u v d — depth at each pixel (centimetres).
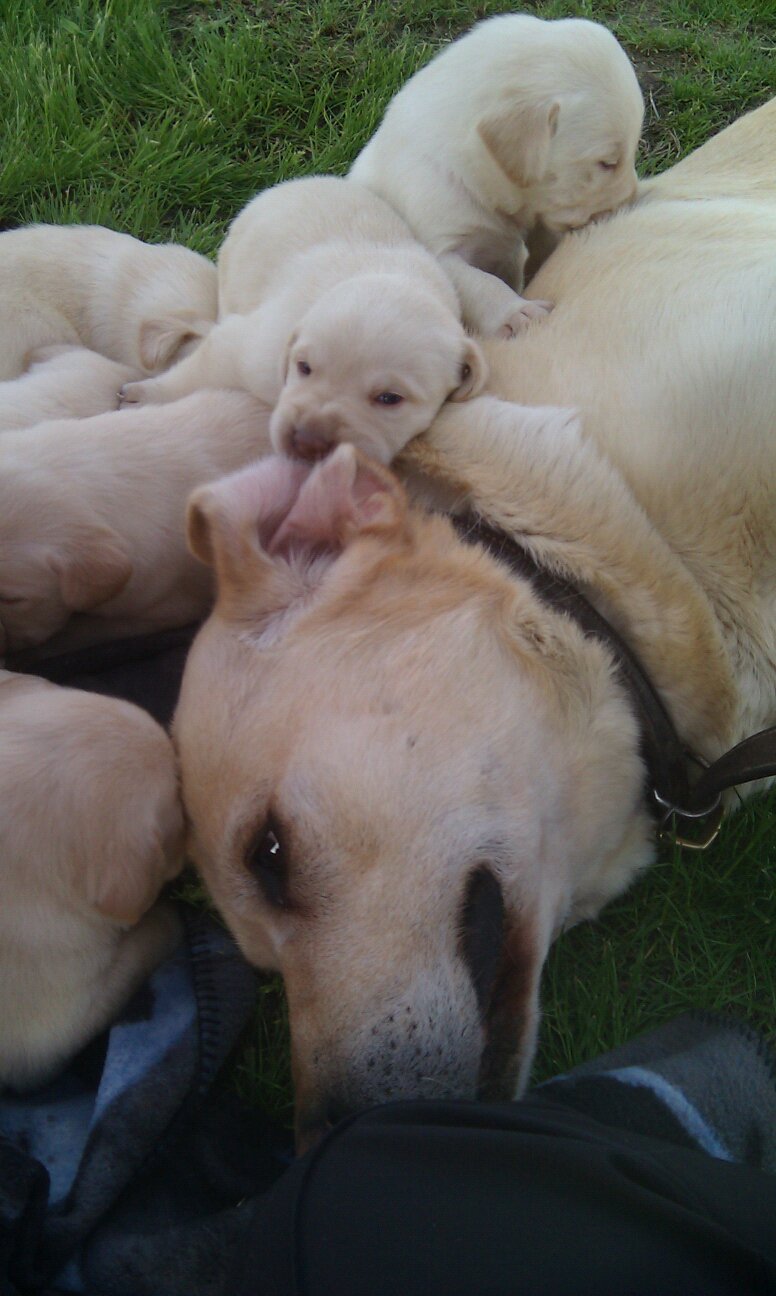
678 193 64
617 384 50
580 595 47
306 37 94
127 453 58
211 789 43
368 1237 31
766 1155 43
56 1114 45
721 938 54
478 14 98
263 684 43
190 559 58
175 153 85
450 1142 33
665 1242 29
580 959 52
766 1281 28
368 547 44
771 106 68
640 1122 41
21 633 57
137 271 73
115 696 55
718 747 49
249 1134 45
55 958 46
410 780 41
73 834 45
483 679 43
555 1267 29
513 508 48
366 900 41
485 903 42
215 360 63
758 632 49
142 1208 42
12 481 56
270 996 50
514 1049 43
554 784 44
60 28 93
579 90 61
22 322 71
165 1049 45
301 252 62
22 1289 39
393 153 67
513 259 67
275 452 56
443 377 52
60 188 85
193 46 94
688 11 100
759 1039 45
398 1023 40
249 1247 34
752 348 48
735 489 48
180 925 50
